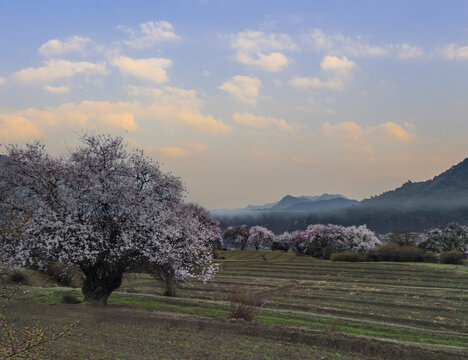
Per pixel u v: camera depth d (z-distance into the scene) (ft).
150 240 84.07
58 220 80.79
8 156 83.82
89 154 88.74
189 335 65.00
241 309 84.84
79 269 95.09
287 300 143.33
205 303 105.91
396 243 347.77
